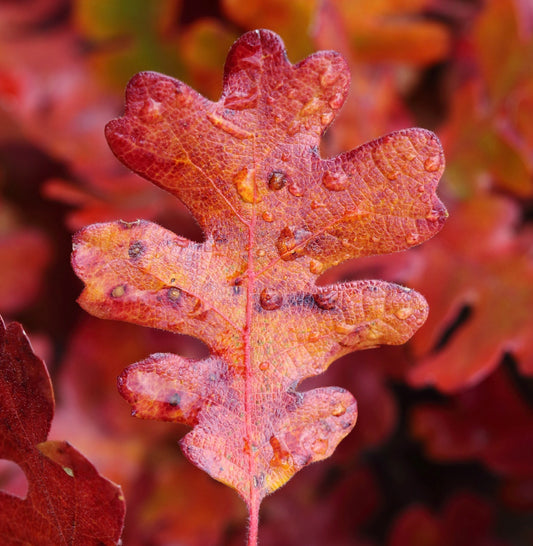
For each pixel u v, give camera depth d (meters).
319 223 0.38
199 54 0.55
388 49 0.57
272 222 0.38
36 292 0.57
